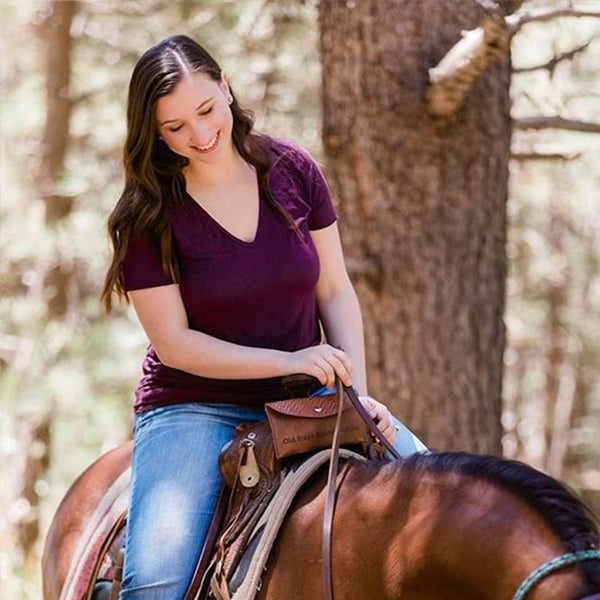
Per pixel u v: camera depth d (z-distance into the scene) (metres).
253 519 6.06
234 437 6.35
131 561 6.24
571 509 5.22
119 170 18.84
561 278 26.94
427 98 10.77
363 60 10.99
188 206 6.52
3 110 21.00
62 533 7.63
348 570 5.70
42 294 19.77
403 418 11.12
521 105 16.05
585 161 20.39
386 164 11.00
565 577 4.96
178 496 6.33
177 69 6.36
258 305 6.53
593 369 32.44
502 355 11.55
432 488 5.61
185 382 6.65
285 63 17.83
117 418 19.41
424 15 10.91
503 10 10.70
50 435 19.42
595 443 35.44
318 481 6.12
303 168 6.86
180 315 6.53
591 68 16.33
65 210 19.88
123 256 6.52
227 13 17.53
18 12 20.33
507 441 34.50
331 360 6.19
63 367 18.45
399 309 11.06
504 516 5.30
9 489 19.33
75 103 20.14
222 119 6.41
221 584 5.98
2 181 20.89
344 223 11.17
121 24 20.34
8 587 14.72
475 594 5.28
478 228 11.17
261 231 6.54
